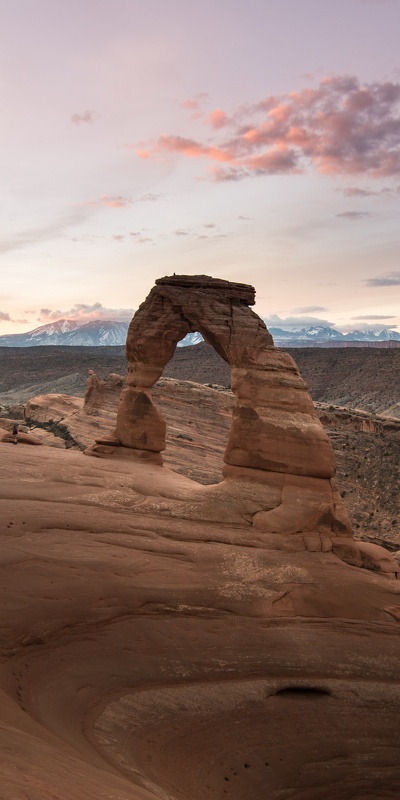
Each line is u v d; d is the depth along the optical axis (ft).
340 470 181.57
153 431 91.15
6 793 18.47
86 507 70.49
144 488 76.38
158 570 61.87
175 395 194.90
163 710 48.42
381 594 65.26
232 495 74.90
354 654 58.54
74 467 82.99
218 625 58.29
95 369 491.72
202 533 69.10
